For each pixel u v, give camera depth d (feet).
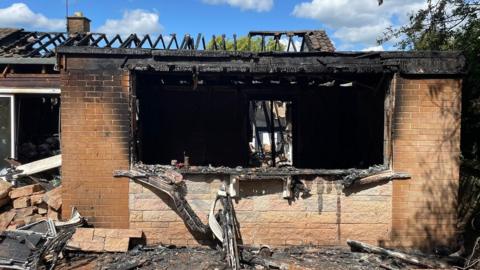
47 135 36.14
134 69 21.62
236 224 22.09
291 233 22.24
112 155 21.98
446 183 22.15
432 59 21.71
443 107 21.91
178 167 22.43
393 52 21.65
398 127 21.98
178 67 21.68
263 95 38.19
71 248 20.71
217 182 21.99
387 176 21.88
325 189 22.15
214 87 37.14
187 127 37.47
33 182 27.99
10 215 23.00
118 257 20.45
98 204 22.12
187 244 22.30
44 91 30.60
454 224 22.30
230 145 37.68
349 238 22.29
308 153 38.24
